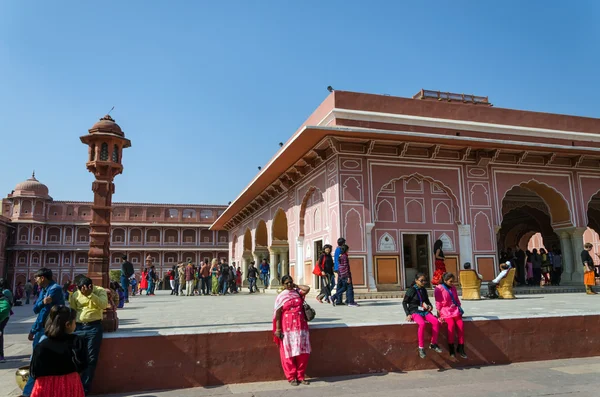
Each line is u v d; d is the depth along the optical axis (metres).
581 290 10.02
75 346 2.78
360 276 8.66
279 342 4.05
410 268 10.27
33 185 33.00
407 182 9.55
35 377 2.62
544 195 11.09
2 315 4.62
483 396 3.50
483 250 9.73
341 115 8.99
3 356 4.76
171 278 15.03
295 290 4.11
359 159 9.10
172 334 3.92
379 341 4.35
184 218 35.00
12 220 31.86
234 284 14.24
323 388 3.78
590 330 5.07
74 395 2.67
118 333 3.90
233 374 4.00
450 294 4.54
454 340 4.51
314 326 4.21
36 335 3.71
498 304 6.77
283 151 9.78
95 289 3.72
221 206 35.84
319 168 9.86
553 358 4.85
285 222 13.86
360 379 4.07
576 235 10.69
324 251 7.61
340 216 8.74
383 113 9.34
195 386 3.90
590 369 4.42
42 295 3.82
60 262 32.19
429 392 3.62
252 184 13.23
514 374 4.22
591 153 10.38
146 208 34.53
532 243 21.25
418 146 9.47
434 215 9.62
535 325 4.85
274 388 3.82
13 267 31.30
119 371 3.77
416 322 4.45
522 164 10.40
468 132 9.95
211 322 4.93
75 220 33.12
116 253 33.53
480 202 9.89
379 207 9.23
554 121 10.92
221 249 34.59
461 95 11.74
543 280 15.38
